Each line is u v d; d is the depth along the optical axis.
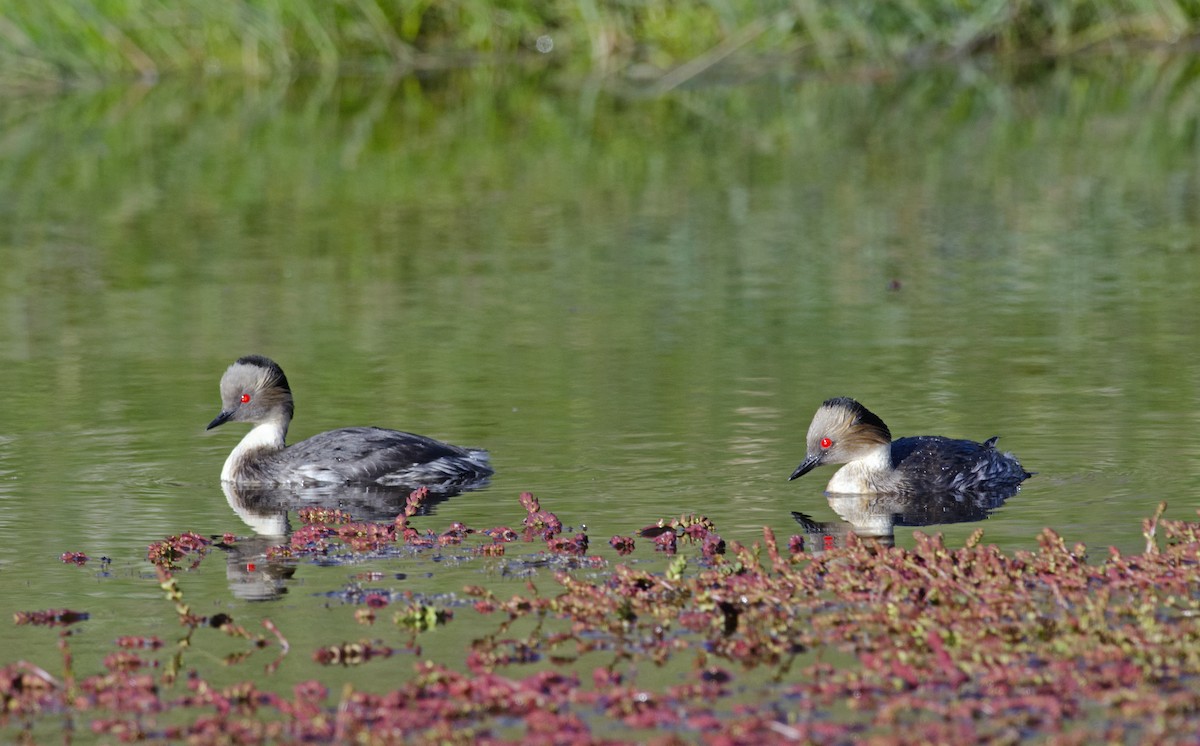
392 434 15.80
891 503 14.19
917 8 40.31
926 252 24.61
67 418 17.33
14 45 40.59
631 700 9.62
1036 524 13.16
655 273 23.69
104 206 29.44
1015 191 28.77
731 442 15.87
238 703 9.80
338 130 36.12
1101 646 9.94
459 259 24.86
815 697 9.62
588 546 12.87
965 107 36.75
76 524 13.85
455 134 35.50
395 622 11.14
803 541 12.88
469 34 41.84
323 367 19.23
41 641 10.97
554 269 24.06
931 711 9.34
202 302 22.58
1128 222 26.27
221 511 14.42
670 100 38.31
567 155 33.16
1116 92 37.75
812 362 18.77
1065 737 8.79
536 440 16.14
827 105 37.38
